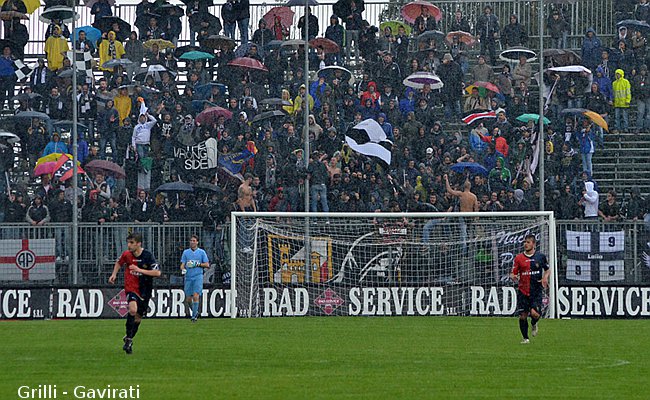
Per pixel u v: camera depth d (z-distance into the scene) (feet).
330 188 248.73
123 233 233.96
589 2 292.20
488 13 285.64
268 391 101.09
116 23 285.43
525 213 222.28
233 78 273.95
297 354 138.92
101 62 282.15
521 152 257.34
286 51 279.28
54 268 229.86
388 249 231.09
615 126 276.41
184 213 242.37
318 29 282.77
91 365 124.06
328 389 102.83
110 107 264.93
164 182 263.70
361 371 119.24
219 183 255.70
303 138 257.14
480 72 276.21
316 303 229.45
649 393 101.86
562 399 97.45
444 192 248.52
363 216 228.84
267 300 228.84
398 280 231.30
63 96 269.85
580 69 260.21
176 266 234.99
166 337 166.71
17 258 229.86
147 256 135.85
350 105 268.62
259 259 230.07
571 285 223.92
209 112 258.98
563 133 263.49
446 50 291.58
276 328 187.83
